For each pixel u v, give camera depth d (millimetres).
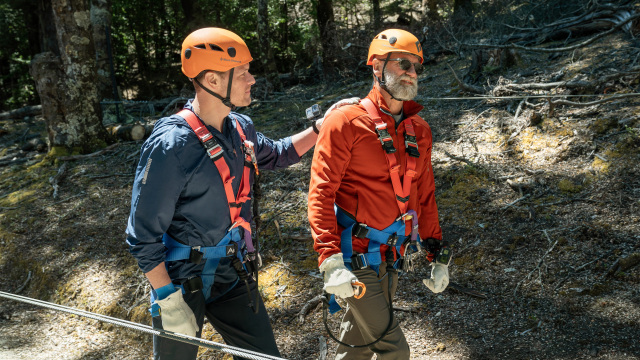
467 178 4824
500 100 6031
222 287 2254
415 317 3531
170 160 1979
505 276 3695
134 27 19609
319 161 2266
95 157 7559
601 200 4098
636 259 3480
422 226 2539
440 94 7047
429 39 10398
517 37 8469
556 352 3010
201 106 2104
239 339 2273
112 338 4145
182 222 2104
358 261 2297
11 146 9227
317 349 3406
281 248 4535
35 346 4117
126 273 4715
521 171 4727
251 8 18891
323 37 10594
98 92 7973
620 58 6000
